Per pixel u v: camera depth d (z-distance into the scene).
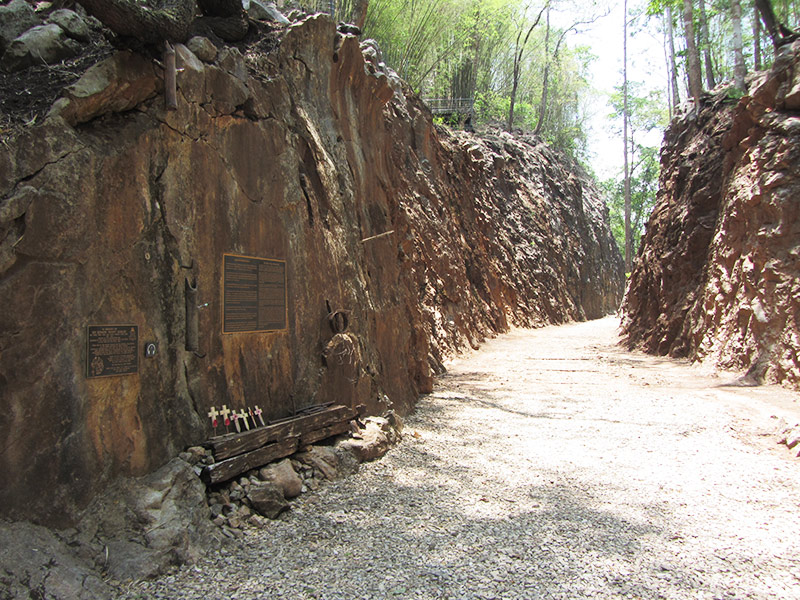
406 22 23.75
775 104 13.69
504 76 43.78
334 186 7.51
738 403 9.92
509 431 8.25
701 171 17.89
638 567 4.08
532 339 23.27
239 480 4.83
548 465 6.64
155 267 4.52
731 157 15.66
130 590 3.49
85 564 3.56
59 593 3.20
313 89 7.65
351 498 5.27
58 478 3.65
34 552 3.33
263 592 3.57
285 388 5.90
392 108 17.77
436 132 22.02
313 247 6.65
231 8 6.43
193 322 4.77
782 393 10.71
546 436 8.00
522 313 27.84
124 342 4.16
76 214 3.86
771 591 3.77
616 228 58.41
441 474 6.15
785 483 6.12
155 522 3.93
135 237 4.34
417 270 16.73
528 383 12.68
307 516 4.83
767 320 12.17
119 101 4.36
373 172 9.45
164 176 4.66
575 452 7.22
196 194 4.98
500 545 4.39
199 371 4.86
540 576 3.90
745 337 12.81
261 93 6.08
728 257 14.24
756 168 13.41
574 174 46.22
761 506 5.43
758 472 6.49
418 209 17.91
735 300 13.60
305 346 6.32
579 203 42.94
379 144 10.01
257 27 6.98
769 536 4.72
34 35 4.45
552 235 35.03
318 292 6.66
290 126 6.72
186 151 4.90
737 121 15.23
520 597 3.61
